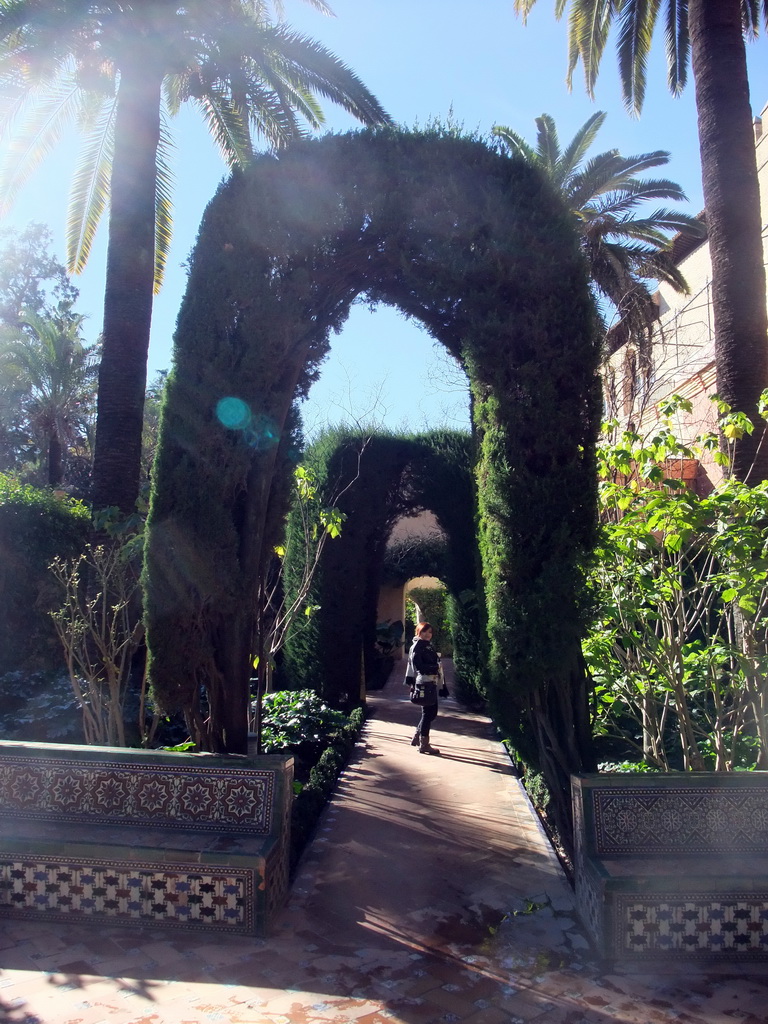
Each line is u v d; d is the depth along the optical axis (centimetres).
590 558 405
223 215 443
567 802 419
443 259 430
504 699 438
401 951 347
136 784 399
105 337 851
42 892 373
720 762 453
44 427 2498
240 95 972
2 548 827
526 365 409
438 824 550
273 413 444
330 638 1058
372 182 443
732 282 662
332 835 522
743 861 357
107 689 711
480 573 514
